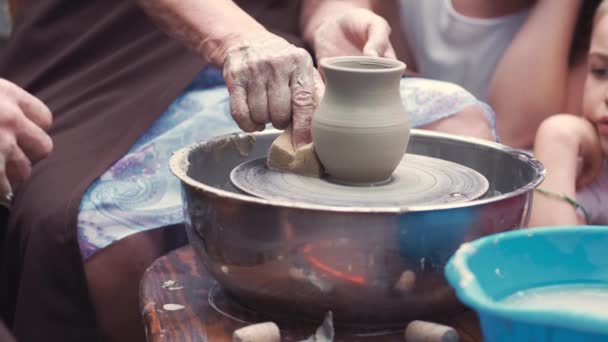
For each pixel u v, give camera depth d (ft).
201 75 5.71
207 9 4.70
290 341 3.43
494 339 2.79
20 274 5.23
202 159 4.25
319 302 3.42
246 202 3.27
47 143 4.06
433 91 5.52
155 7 4.81
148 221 5.04
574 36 7.20
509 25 7.26
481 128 5.51
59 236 4.82
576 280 3.21
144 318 3.72
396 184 3.91
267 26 6.32
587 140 6.14
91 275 4.92
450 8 7.30
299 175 4.03
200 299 3.87
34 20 6.24
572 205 5.92
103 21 6.03
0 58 6.47
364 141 3.70
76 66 6.12
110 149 5.27
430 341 3.25
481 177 4.03
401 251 3.25
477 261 2.94
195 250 3.70
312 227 3.22
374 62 3.92
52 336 4.95
